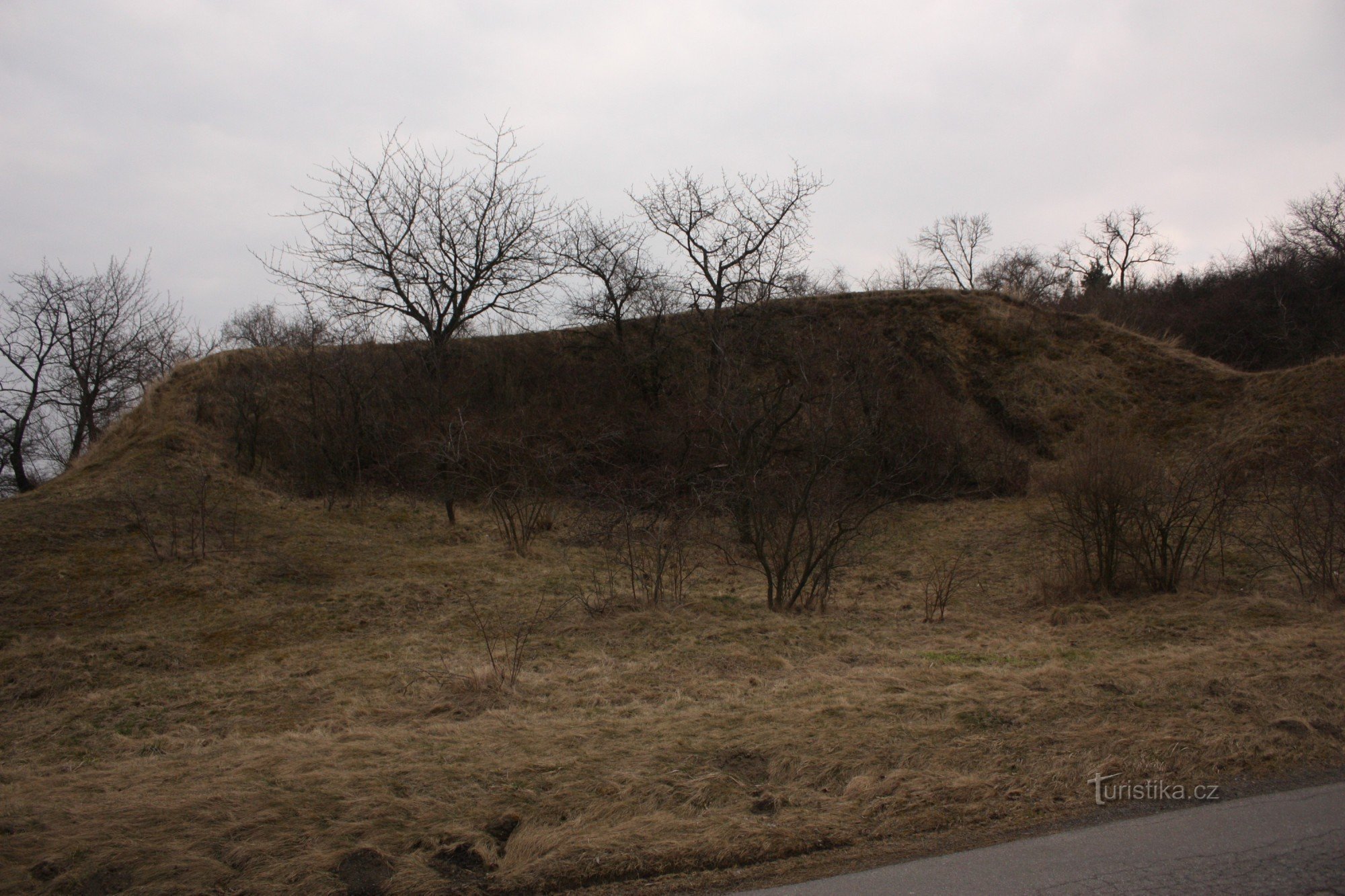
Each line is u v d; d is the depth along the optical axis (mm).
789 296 20453
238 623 9695
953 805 4180
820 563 11602
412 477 17859
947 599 10727
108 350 22547
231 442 17656
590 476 18625
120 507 13781
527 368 22297
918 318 23266
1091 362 21938
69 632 9375
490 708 6504
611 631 9125
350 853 3787
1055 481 11977
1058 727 5121
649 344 21625
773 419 14672
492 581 11664
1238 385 19797
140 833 3963
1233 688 5691
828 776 4547
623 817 4152
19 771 5559
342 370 18031
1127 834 3838
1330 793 4207
